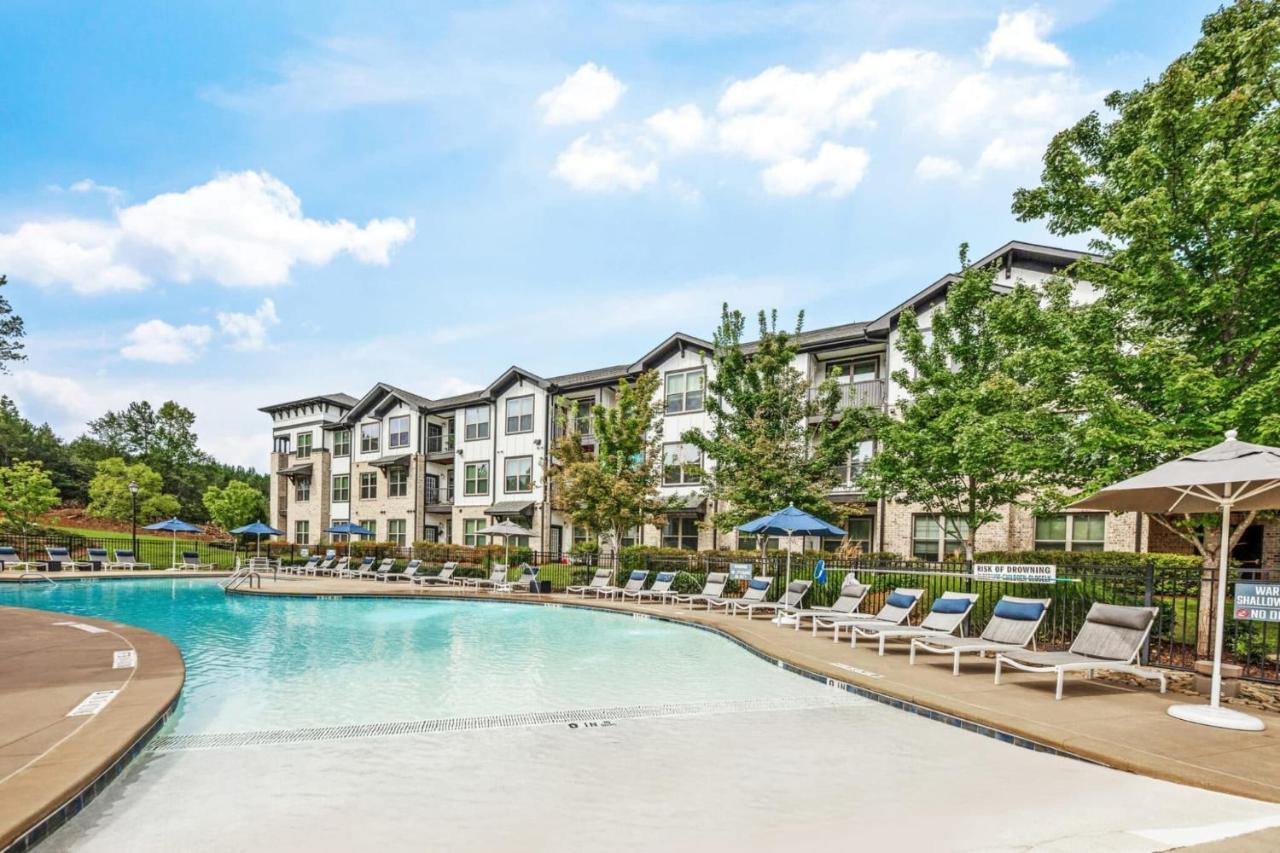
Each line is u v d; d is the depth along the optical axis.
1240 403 8.27
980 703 6.96
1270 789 4.55
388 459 38.72
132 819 4.26
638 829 4.14
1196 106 9.72
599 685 8.65
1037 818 4.22
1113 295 10.61
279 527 45.41
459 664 10.16
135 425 76.44
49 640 10.10
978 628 12.09
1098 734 5.84
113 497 47.09
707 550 24.41
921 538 22.16
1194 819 4.16
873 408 17.48
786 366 19.86
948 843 3.82
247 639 12.73
